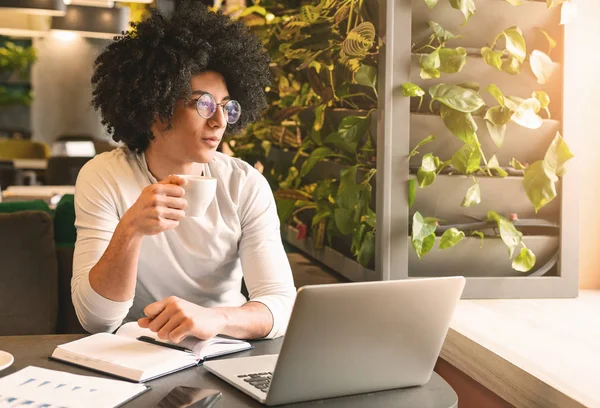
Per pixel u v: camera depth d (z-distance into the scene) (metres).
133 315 2.00
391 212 2.17
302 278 2.61
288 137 3.05
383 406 1.33
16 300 2.52
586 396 1.43
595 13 2.29
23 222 2.52
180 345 1.55
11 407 1.20
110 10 4.83
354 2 2.32
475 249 2.22
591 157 2.35
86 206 1.87
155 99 1.83
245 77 2.02
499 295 2.21
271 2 3.15
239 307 1.70
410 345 1.39
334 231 2.59
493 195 2.21
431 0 2.06
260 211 2.00
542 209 2.24
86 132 8.95
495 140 2.16
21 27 4.75
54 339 1.64
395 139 2.16
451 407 1.33
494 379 1.71
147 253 1.91
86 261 1.80
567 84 2.18
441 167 2.18
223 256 1.97
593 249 2.37
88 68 8.88
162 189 1.58
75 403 1.23
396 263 2.18
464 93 2.13
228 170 2.02
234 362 1.49
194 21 1.94
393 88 2.15
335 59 2.48
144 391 1.32
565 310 2.09
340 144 2.40
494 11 2.18
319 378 1.32
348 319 1.29
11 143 7.33
